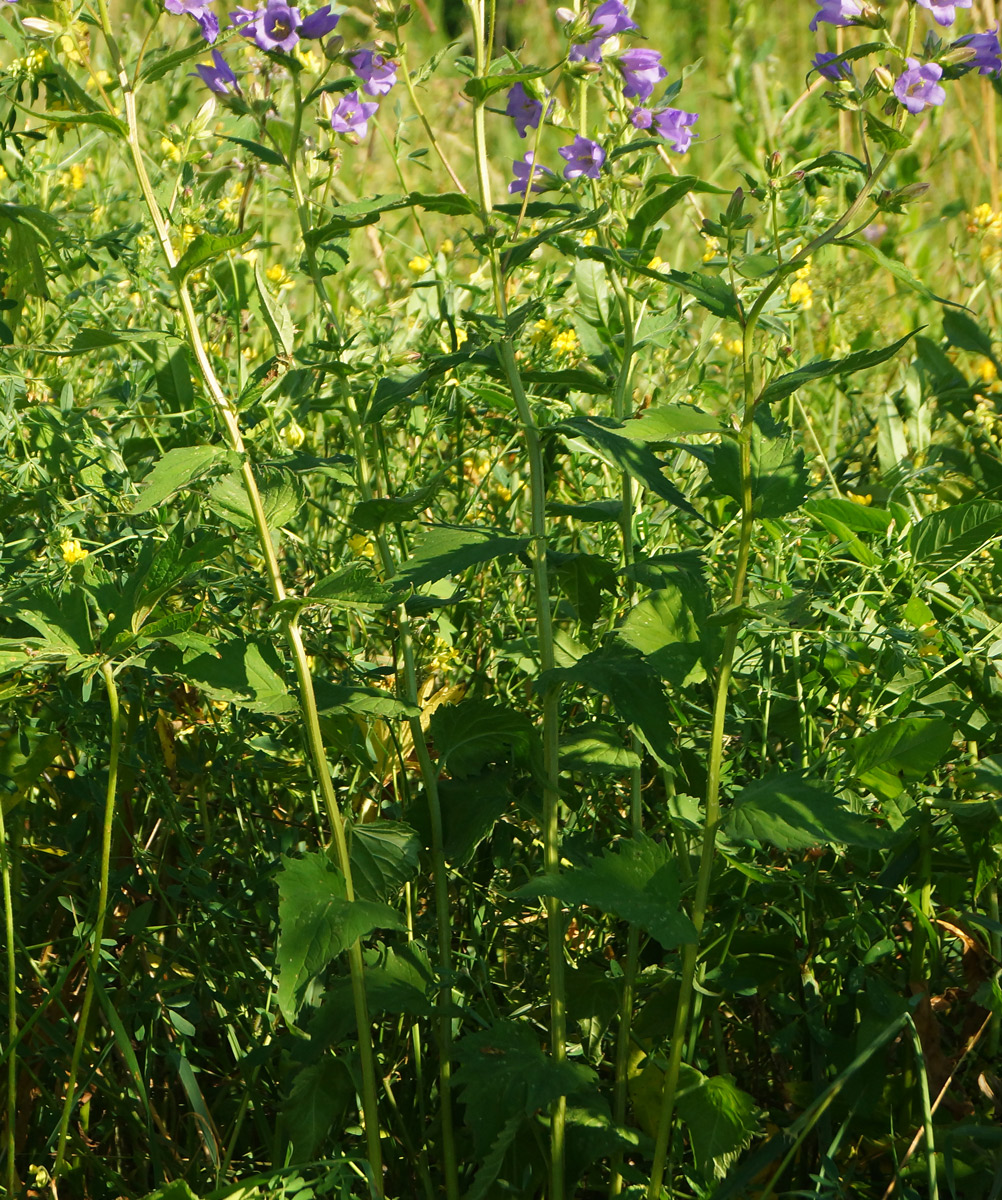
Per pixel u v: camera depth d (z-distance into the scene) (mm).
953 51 1604
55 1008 1865
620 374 1935
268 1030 1827
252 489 1533
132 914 1781
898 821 1751
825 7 1598
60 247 2459
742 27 3777
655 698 1581
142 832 2033
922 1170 1662
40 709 1987
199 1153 1695
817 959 1806
